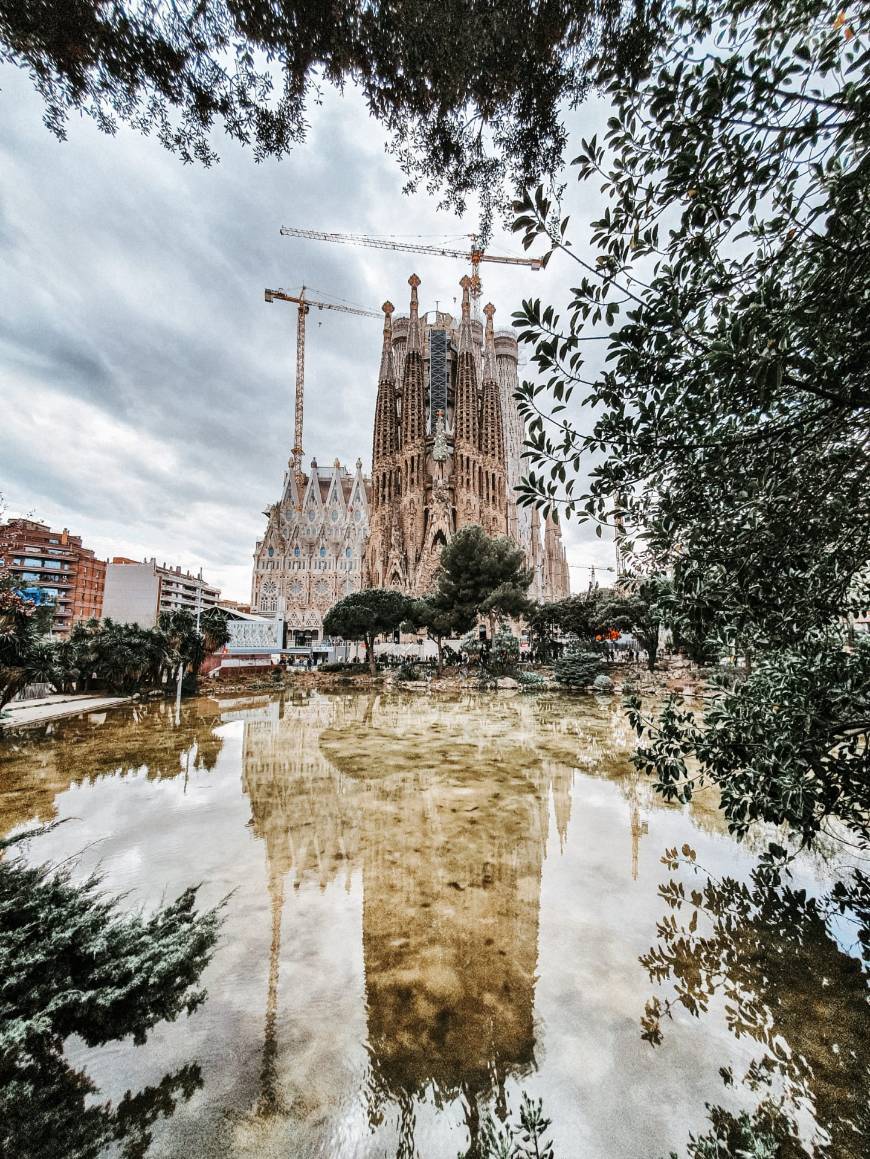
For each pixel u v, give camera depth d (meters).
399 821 8.66
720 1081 3.43
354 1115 3.19
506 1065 3.59
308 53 3.09
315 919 5.55
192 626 32.47
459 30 2.93
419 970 4.66
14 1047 3.29
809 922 5.33
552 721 19.53
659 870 6.72
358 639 41.56
